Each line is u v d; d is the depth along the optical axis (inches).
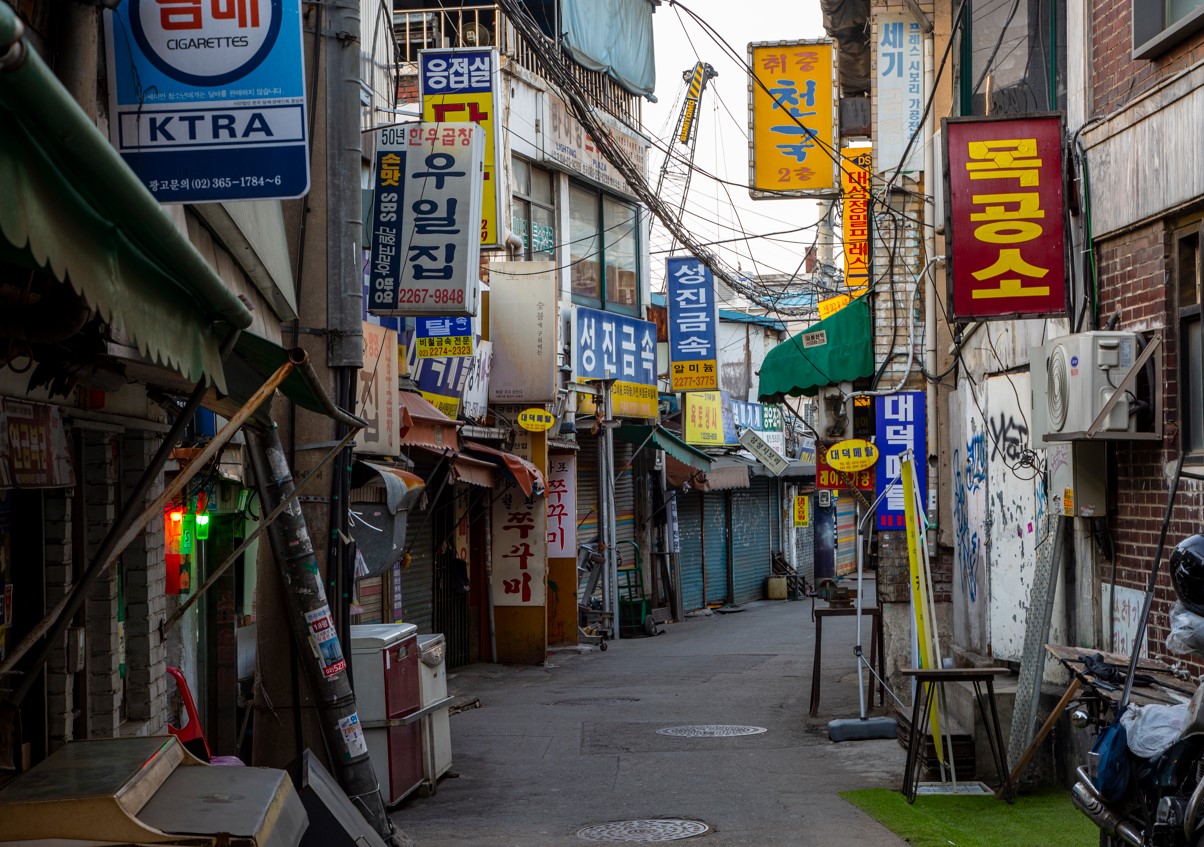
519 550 780.6
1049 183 338.0
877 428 542.6
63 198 99.0
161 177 191.3
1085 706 284.4
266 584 281.7
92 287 103.6
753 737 463.2
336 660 267.4
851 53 761.0
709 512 1270.9
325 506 278.5
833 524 1496.1
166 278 125.2
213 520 416.8
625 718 521.7
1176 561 216.1
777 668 704.4
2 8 75.4
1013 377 413.1
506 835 309.1
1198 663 275.9
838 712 519.8
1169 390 297.6
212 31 192.9
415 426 574.2
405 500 442.0
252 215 222.7
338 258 277.9
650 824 317.1
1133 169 309.7
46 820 130.4
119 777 143.2
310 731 278.1
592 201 962.7
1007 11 470.3
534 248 869.2
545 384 761.6
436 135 478.9
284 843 144.9
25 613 243.8
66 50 175.6
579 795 361.7
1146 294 308.2
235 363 240.5
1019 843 276.7
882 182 559.5
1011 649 417.4
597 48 934.4
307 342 276.1
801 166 587.5
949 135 341.7
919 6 549.3
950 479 538.3
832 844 285.6
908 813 315.0
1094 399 302.5
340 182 278.4
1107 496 324.2
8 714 219.9
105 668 276.5
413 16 823.7
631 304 1026.1
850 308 561.9
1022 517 402.9
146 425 299.7
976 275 339.3
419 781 362.9
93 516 274.2
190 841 130.1
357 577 443.8
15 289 137.3
